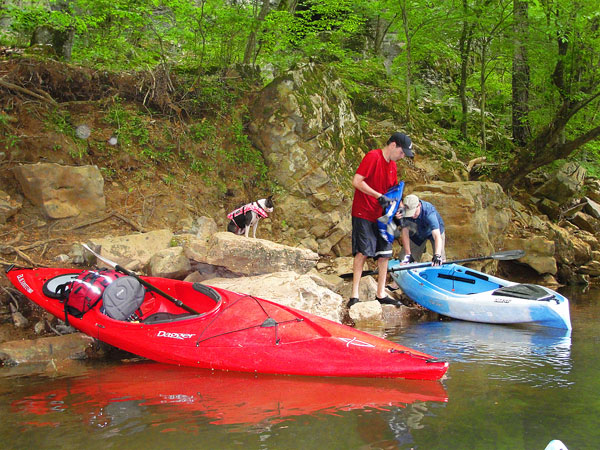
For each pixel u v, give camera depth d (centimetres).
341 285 688
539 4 1061
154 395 354
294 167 812
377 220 618
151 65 886
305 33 1124
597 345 500
